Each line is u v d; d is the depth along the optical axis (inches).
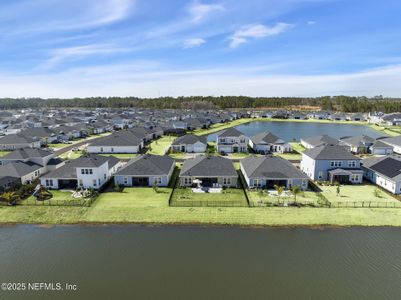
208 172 1987.0
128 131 3651.6
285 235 1354.6
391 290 992.2
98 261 1149.1
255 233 1371.8
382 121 6397.6
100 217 1517.0
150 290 983.0
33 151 2368.4
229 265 1122.7
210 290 984.3
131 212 1567.4
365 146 3179.1
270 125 6323.8
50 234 1364.4
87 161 1948.8
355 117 7111.2
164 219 1497.3
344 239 1322.6
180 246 1259.8
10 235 1357.0
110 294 964.6
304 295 965.2
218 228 1416.1
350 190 1924.2
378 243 1290.6
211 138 4313.5
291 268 1107.9
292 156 2967.5
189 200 1731.1
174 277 1051.3
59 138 3937.0
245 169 2105.1
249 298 946.7
